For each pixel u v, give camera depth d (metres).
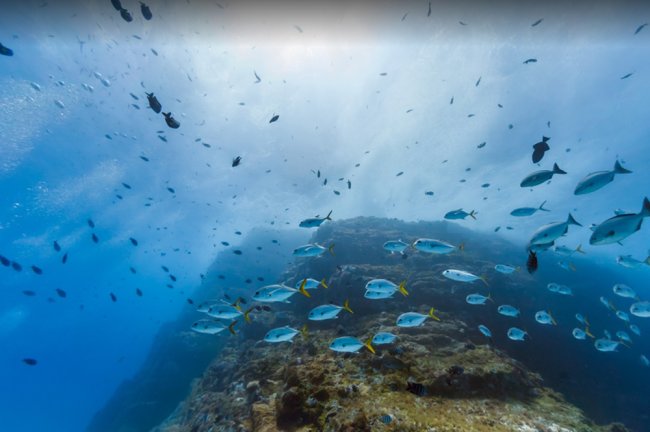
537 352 13.05
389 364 7.16
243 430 6.82
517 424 5.51
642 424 11.50
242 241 37.03
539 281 17.81
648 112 20.72
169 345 23.75
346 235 19.03
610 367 13.91
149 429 19.17
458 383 6.70
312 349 9.79
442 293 12.80
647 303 8.34
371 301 12.23
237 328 21.33
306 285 7.69
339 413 5.59
